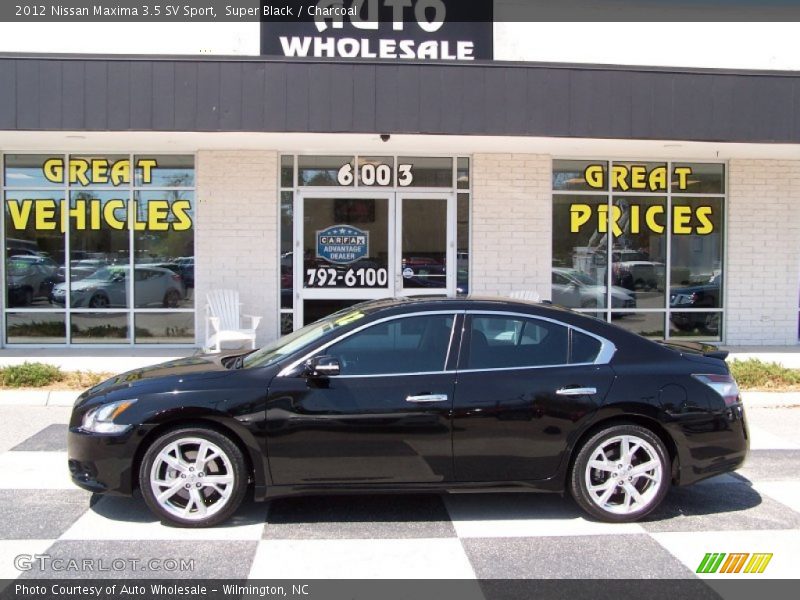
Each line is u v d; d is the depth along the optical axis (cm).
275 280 1188
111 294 1190
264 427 498
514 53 1202
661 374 523
